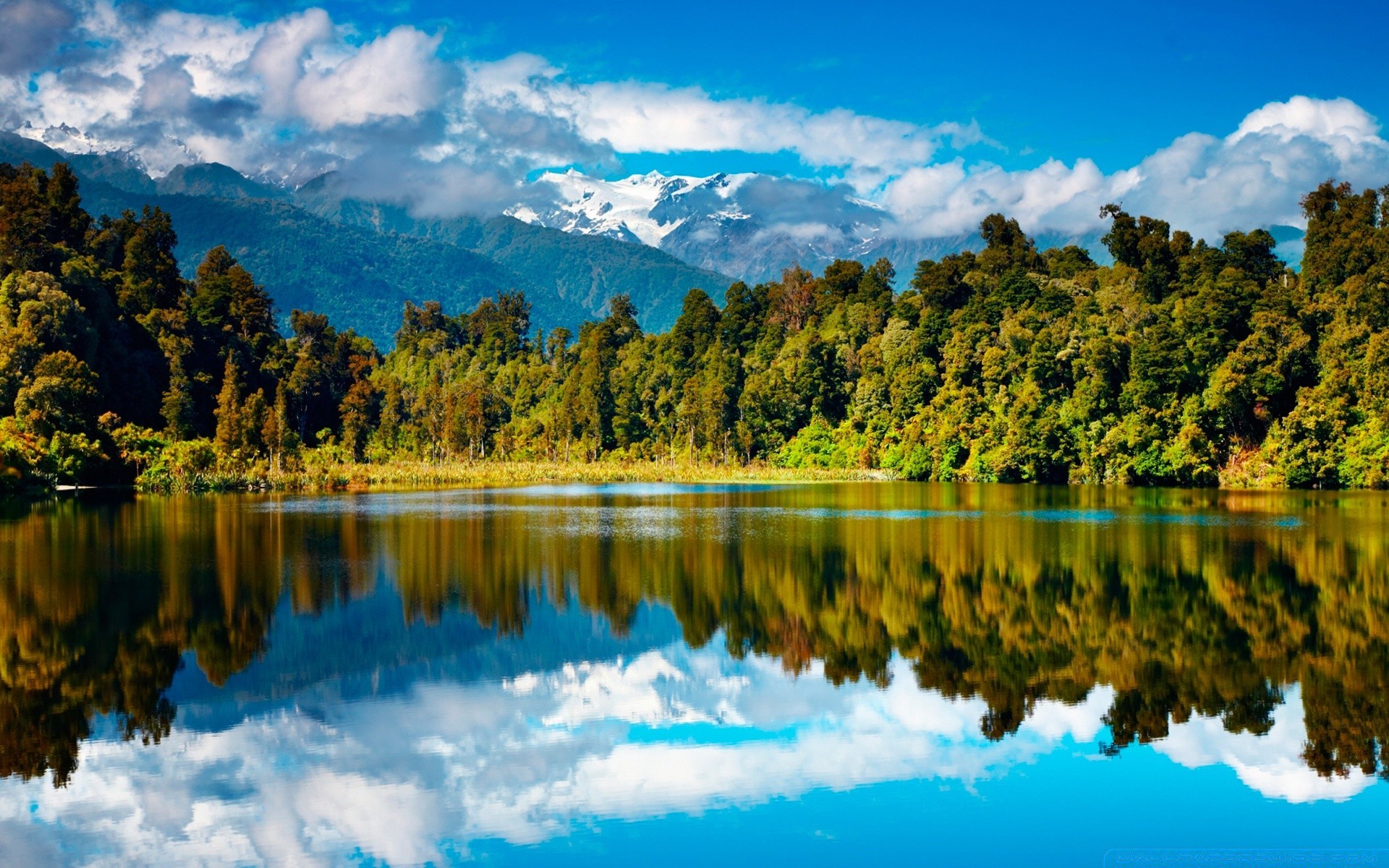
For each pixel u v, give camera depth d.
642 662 44.59
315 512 102.38
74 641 46.06
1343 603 53.97
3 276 162.62
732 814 29.97
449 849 27.98
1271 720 36.81
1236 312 144.00
